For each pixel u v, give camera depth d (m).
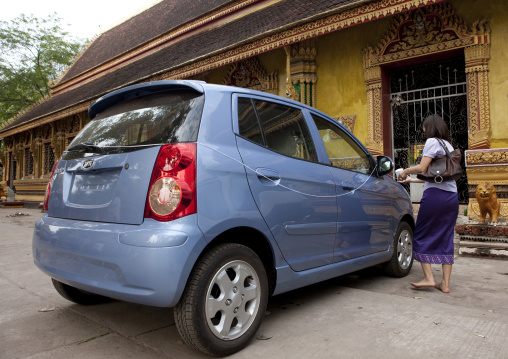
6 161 25.16
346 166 3.67
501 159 5.85
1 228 9.46
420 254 3.70
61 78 23.94
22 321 3.02
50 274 2.67
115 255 2.23
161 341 2.62
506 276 4.23
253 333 2.52
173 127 2.48
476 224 5.48
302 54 8.43
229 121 2.65
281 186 2.79
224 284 2.37
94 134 2.93
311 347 2.48
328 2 7.79
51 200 2.90
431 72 7.52
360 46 7.97
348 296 3.54
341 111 8.20
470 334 2.64
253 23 10.15
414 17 7.20
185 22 14.38
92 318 3.07
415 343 2.51
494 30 6.48
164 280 2.12
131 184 2.36
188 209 2.22
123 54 17.94
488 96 6.48
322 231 3.14
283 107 3.20
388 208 4.05
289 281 2.84
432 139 3.60
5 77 25.38
